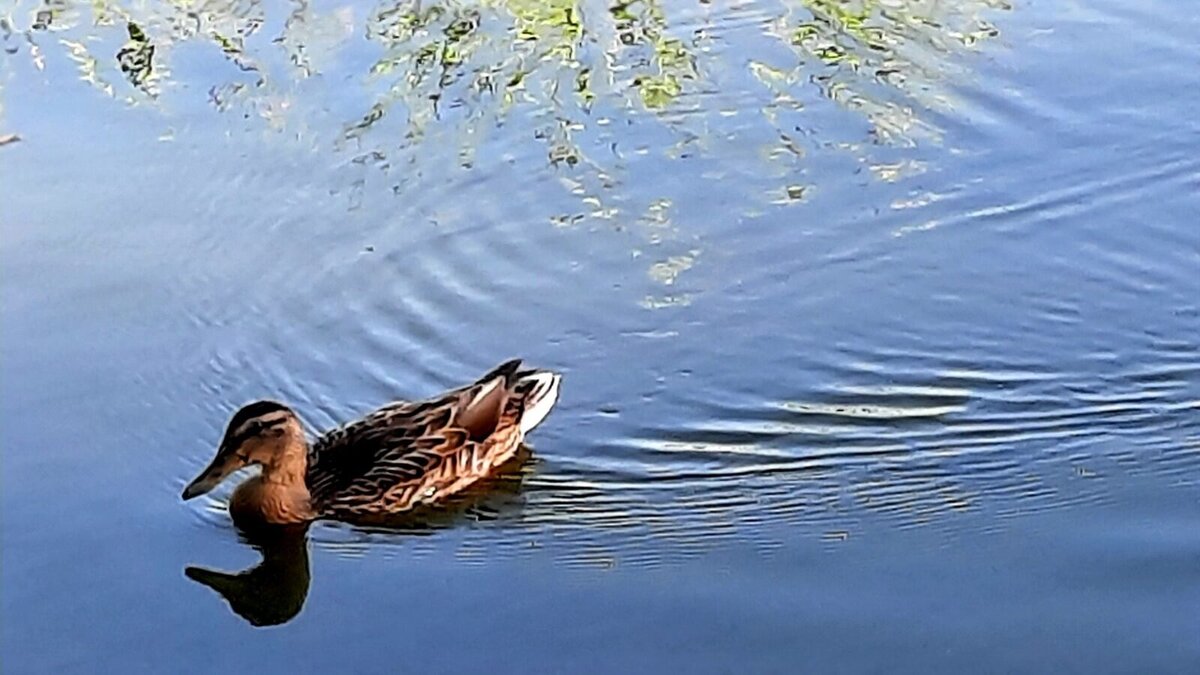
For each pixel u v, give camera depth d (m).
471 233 14.74
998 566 11.20
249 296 13.97
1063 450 12.40
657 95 16.42
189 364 13.25
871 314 13.83
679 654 10.52
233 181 15.24
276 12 17.89
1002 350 13.45
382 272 14.28
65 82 16.66
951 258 14.42
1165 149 15.52
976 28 17.47
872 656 10.45
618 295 14.07
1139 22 17.45
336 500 12.09
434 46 17.20
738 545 11.49
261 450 11.96
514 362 12.66
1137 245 14.52
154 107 16.25
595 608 10.95
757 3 17.97
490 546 11.68
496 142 15.82
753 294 14.05
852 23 17.55
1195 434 12.51
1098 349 13.45
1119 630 10.58
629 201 15.12
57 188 15.09
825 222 14.82
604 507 11.98
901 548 11.40
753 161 15.57
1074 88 16.41
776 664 10.41
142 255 14.34
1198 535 11.38
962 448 12.45
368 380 13.24
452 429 12.29
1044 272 14.26
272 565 11.64
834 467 12.30
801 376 13.22
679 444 12.59
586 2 17.95
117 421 12.66
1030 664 10.33
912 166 15.45
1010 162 15.48
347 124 16.05
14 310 13.66
